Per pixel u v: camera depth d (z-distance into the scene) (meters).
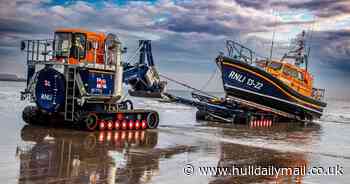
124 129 16.92
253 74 24.42
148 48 20.14
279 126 26.91
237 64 24.12
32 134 13.90
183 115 30.02
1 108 24.50
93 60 16.22
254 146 15.14
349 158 13.76
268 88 25.17
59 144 12.16
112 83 16.61
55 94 15.51
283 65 26.84
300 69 28.38
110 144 12.88
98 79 15.97
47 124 16.64
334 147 16.72
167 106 42.72
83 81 15.57
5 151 10.52
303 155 13.73
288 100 26.53
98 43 16.45
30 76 16.20
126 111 16.69
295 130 24.48
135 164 10.07
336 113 57.88
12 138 12.73
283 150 14.64
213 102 26.00
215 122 25.02
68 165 9.38
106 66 16.28
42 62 15.91
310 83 29.94
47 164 9.33
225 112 24.97
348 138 21.25
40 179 7.99
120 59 16.94
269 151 14.09
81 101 15.47
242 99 24.92
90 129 15.45
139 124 17.59
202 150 13.12
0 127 15.28
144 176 8.91
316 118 31.19
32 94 15.94
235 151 13.47
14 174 8.24
